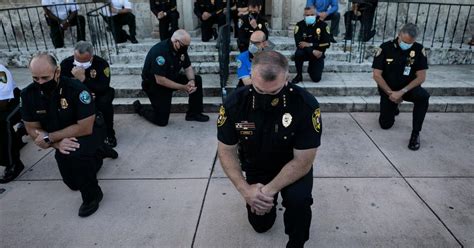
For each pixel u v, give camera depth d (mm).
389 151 3625
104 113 3650
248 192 1901
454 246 2309
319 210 2691
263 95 1763
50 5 5871
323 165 3369
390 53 3775
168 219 2631
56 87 2482
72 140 2541
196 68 5684
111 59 5906
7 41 6492
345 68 5609
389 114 4016
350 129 4180
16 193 3025
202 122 4488
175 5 6199
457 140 3846
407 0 6504
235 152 1986
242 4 6402
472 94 4793
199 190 3000
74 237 2465
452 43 6340
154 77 4086
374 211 2672
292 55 5762
